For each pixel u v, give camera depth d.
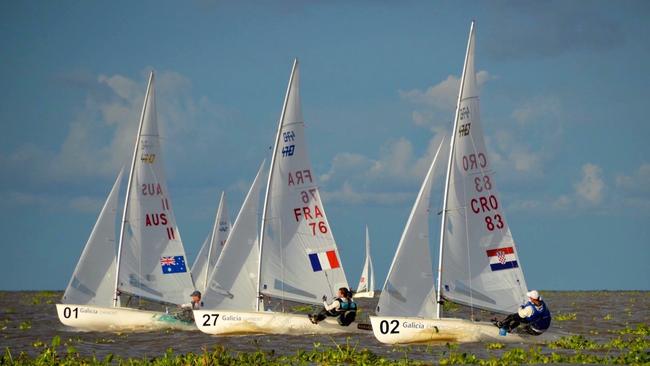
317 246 75.56
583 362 52.75
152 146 83.00
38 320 95.75
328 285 75.56
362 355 54.97
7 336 75.06
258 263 74.75
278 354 59.06
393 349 60.81
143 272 82.19
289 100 75.50
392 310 63.19
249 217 75.12
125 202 82.06
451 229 64.38
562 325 88.06
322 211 75.88
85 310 79.81
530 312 63.41
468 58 65.12
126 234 82.06
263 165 76.12
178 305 83.00
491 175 65.38
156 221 82.88
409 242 63.53
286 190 75.25
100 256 81.19
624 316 104.12
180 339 69.88
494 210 65.25
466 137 64.94
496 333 63.91
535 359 53.69
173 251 83.25
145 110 82.94
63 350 63.38
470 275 64.50
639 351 57.03
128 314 79.81
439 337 63.38
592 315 106.31
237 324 72.88
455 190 64.56
